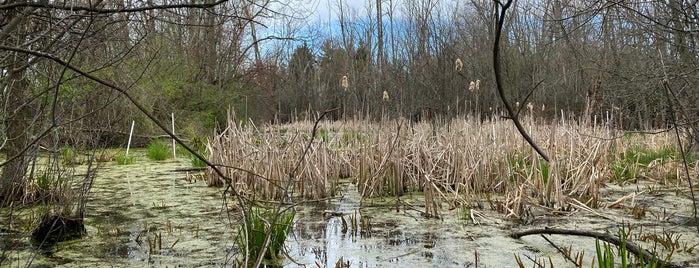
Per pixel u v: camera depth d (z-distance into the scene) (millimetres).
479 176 6707
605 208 5793
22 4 2809
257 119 19078
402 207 6043
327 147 7836
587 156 7000
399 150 6945
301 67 30578
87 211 5930
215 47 15781
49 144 5258
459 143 7113
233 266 3832
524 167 6734
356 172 7914
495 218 5320
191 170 9711
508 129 8836
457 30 17078
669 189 7070
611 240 3811
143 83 13047
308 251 4234
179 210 5965
